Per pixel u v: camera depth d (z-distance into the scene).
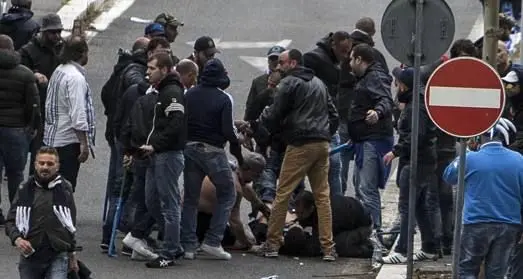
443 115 42.38
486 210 41.41
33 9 97.56
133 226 49.69
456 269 42.53
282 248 52.28
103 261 49.69
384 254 52.12
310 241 52.12
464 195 42.41
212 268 49.38
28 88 54.44
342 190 59.06
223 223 50.59
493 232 41.44
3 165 56.06
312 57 57.84
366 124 52.78
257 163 52.41
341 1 104.75
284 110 50.53
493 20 43.94
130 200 51.38
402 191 50.09
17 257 49.44
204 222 52.53
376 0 104.94
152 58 48.00
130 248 50.38
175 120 47.66
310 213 52.38
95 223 56.69
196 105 49.69
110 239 51.06
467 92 42.28
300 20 99.19
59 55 55.75
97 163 67.44
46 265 38.69
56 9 98.38
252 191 53.03
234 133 50.09
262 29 96.56
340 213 52.19
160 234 53.25
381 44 92.50
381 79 52.78
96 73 85.06
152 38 52.38
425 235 50.41
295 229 52.16
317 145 50.59
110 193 53.00
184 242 50.66
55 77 52.22
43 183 38.47
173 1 104.50
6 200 59.44
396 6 48.72
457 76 42.31
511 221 41.47
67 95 51.84
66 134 52.12
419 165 49.62
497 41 44.09
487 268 42.25
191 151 49.78
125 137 49.28
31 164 59.03
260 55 90.06
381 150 52.88
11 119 54.25
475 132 42.22
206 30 96.12
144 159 48.19
